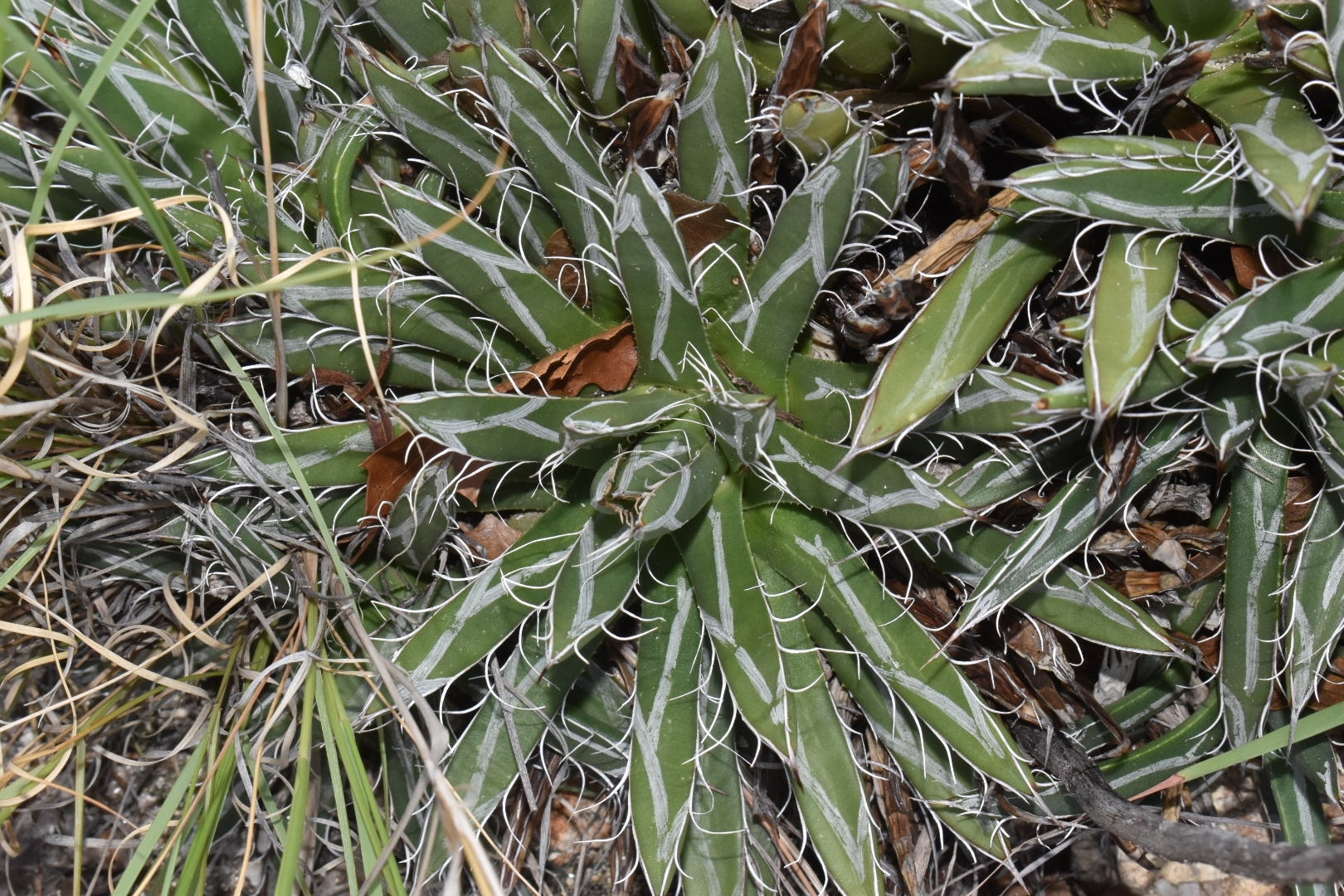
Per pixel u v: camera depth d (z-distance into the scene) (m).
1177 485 0.58
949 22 0.51
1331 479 0.54
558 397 0.55
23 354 0.53
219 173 0.57
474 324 0.57
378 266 0.57
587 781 0.65
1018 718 0.58
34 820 0.66
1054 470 0.55
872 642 0.56
